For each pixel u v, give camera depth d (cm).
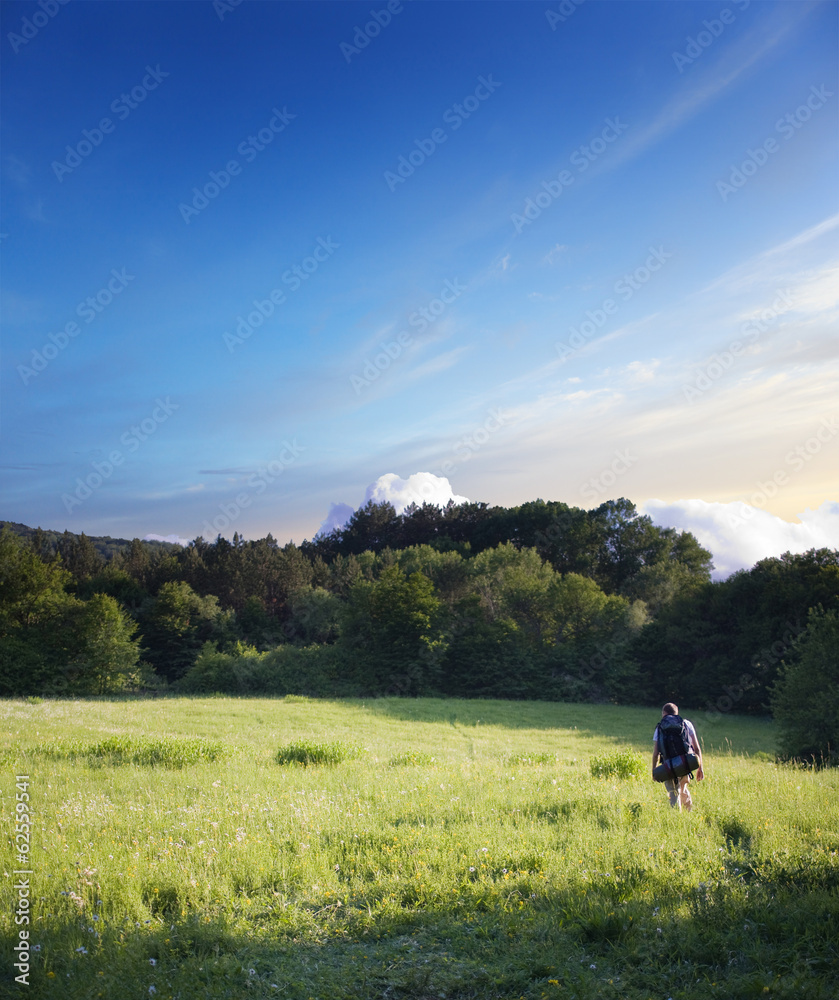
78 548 9906
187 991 394
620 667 4866
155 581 8369
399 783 1123
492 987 413
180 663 6331
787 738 2291
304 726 2611
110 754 1444
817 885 538
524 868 619
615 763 1338
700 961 440
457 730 2812
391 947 470
